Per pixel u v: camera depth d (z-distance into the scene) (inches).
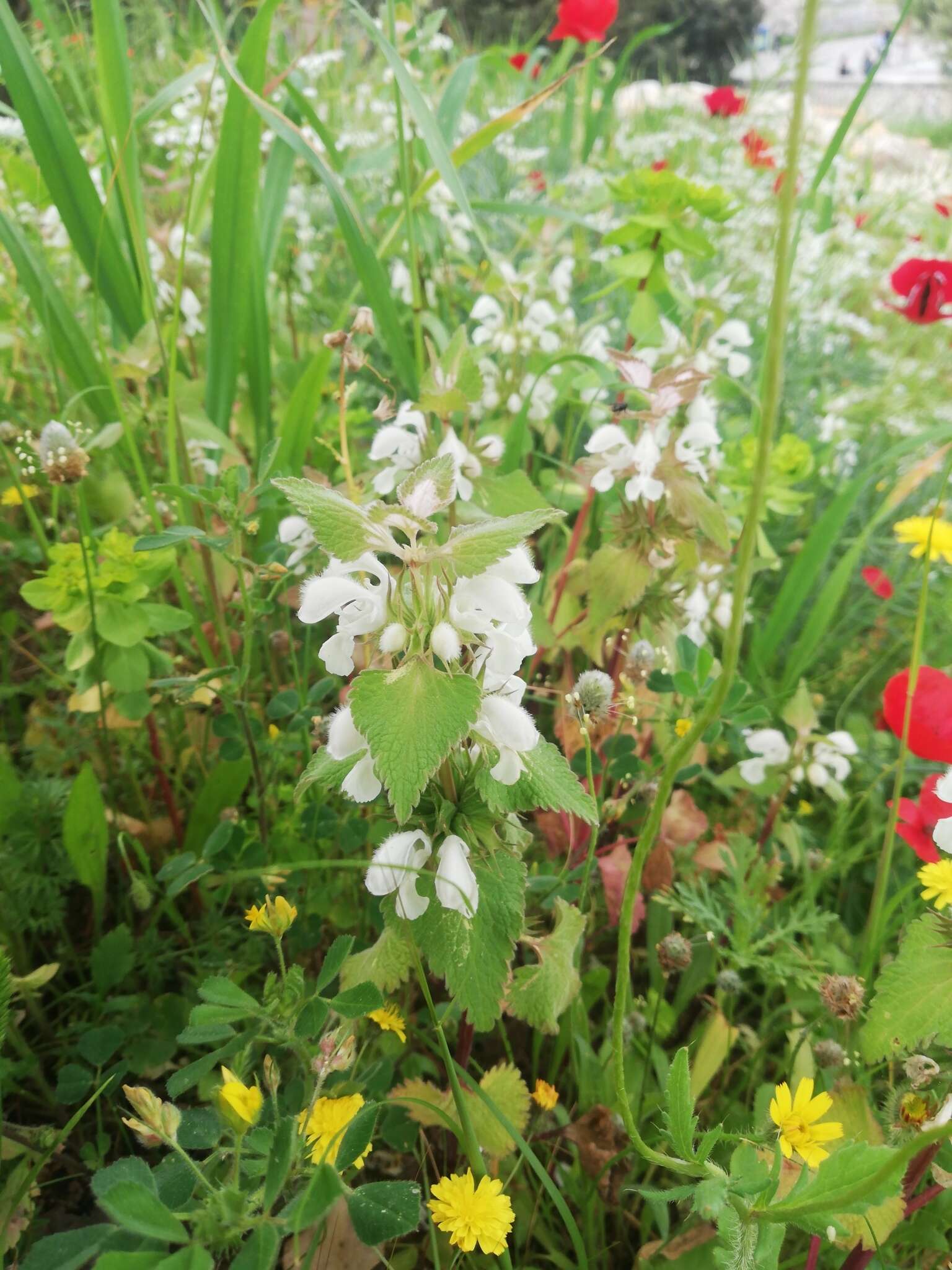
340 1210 11.5
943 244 42.3
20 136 29.8
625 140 50.4
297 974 10.4
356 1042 13.4
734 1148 12.6
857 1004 12.1
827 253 43.4
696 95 64.3
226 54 16.8
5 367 23.7
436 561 8.8
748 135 41.1
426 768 8.3
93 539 15.7
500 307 23.5
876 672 23.9
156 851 17.4
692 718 16.1
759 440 6.2
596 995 15.4
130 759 17.6
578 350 24.2
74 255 25.7
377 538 8.7
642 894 16.4
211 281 19.6
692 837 17.4
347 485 16.4
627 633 18.2
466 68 26.2
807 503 27.4
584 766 16.2
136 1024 14.1
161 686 14.9
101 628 15.1
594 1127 13.1
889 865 15.5
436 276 30.5
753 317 35.3
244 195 18.8
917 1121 10.4
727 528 15.9
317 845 16.0
